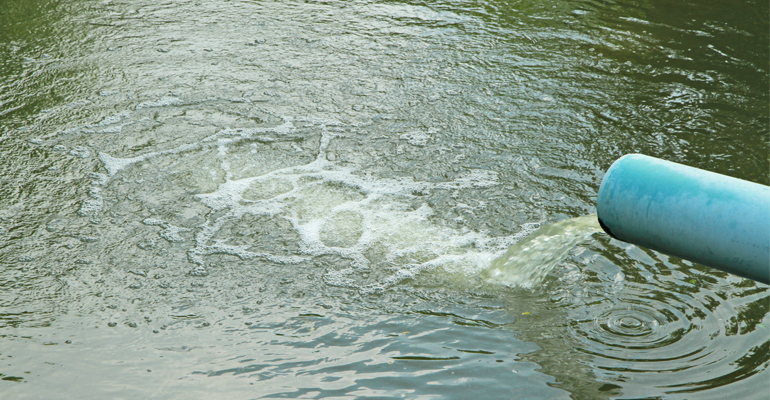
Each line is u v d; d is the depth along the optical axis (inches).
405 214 166.7
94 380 112.9
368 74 243.0
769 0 325.1
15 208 162.1
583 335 125.6
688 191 84.3
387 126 208.1
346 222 163.2
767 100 227.6
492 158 190.7
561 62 255.4
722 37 282.4
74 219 159.6
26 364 115.8
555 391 111.8
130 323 127.4
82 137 196.2
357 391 111.5
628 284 140.1
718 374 115.3
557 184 178.2
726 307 132.6
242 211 166.4
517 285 140.5
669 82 240.1
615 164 91.7
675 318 129.9
